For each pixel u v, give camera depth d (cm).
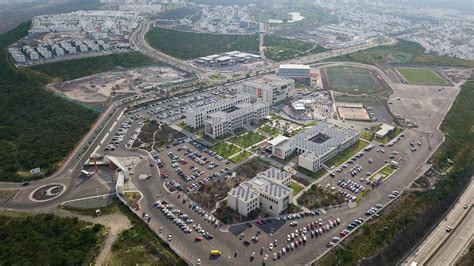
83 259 19000
